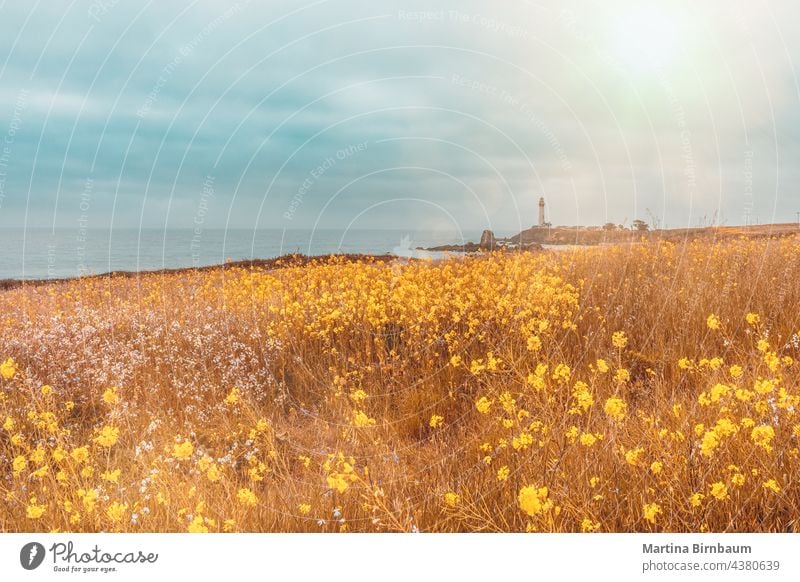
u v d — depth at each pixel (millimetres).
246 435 5195
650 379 5234
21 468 4078
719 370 4828
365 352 6848
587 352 5875
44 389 5211
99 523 3682
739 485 3311
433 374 6086
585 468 3650
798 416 3646
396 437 5023
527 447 3912
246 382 6211
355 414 5102
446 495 3561
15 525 3746
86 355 6840
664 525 3305
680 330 6051
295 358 6832
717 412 3971
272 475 4562
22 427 5180
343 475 3488
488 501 3711
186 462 4527
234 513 3652
